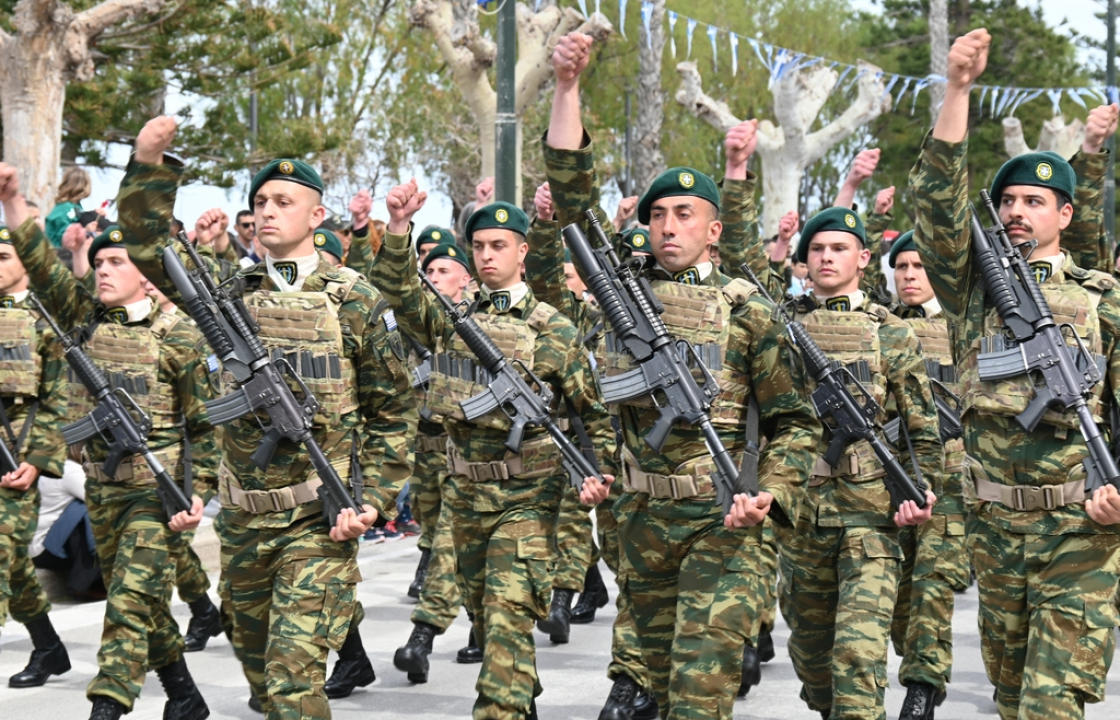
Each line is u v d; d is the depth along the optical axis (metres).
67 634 9.01
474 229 6.65
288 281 5.48
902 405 6.46
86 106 22.34
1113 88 21.81
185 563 7.95
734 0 41.25
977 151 43.53
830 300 6.68
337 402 5.37
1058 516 4.97
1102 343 5.03
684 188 5.32
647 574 5.31
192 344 6.60
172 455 6.62
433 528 9.80
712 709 4.96
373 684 7.80
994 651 5.24
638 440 5.28
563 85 5.27
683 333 5.21
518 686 6.04
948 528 6.77
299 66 24.80
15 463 7.33
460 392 6.38
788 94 29.33
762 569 5.12
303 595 5.21
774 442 5.20
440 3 17.69
